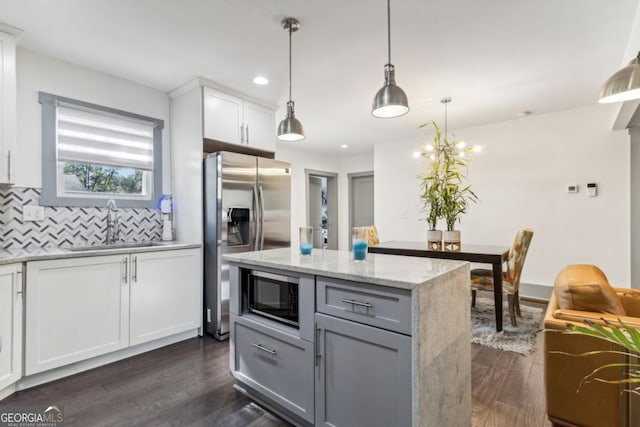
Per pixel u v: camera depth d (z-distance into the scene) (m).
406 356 1.26
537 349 2.61
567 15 2.07
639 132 3.57
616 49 2.49
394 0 1.91
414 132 4.99
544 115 4.11
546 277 4.09
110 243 2.85
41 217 2.55
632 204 3.61
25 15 2.05
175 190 3.29
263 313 1.89
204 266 3.02
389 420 1.32
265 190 3.23
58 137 2.65
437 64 2.74
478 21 2.13
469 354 1.67
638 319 1.43
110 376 2.21
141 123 3.12
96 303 2.31
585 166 3.86
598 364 1.47
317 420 1.56
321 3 1.94
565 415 1.56
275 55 2.59
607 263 3.74
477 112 4.01
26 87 2.48
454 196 3.43
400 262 1.74
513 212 4.33
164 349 2.67
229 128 3.22
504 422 1.70
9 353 1.92
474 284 3.30
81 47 2.46
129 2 1.93
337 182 7.15
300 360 1.65
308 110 3.93
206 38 2.34
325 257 1.94
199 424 1.71
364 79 3.04
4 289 1.90
